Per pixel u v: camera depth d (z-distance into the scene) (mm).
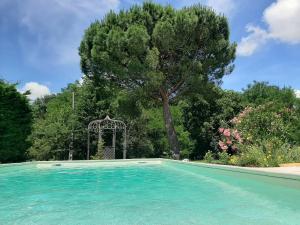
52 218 4590
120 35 16797
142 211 5023
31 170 11867
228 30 18438
